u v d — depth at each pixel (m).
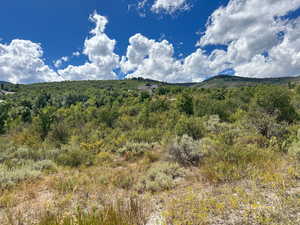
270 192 2.67
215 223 2.09
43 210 2.87
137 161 6.61
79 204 3.08
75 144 9.45
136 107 22.86
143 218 2.34
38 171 5.16
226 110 17.50
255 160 4.12
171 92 52.03
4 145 8.91
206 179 3.84
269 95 11.56
